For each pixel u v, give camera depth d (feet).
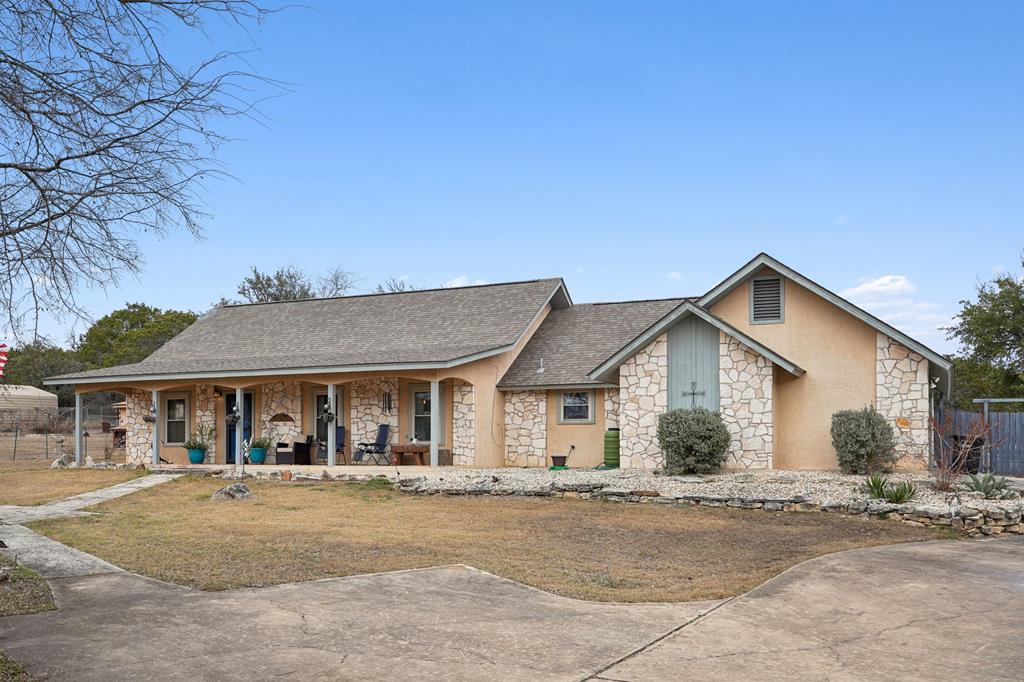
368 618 25.00
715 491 54.39
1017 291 110.63
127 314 203.21
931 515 46.06
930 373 65.46
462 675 19.75
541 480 60.75
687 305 64.90
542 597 28.12
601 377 71.51
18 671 19.66
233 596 27.86
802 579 30.68
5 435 154.51
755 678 19.74
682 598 28.12
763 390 63.77
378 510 53.01
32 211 23.17
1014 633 23.84
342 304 101.81
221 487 66.23
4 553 35.78
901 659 21.36
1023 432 71.97
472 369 77.00
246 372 79.46
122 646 22.03
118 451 115.14
